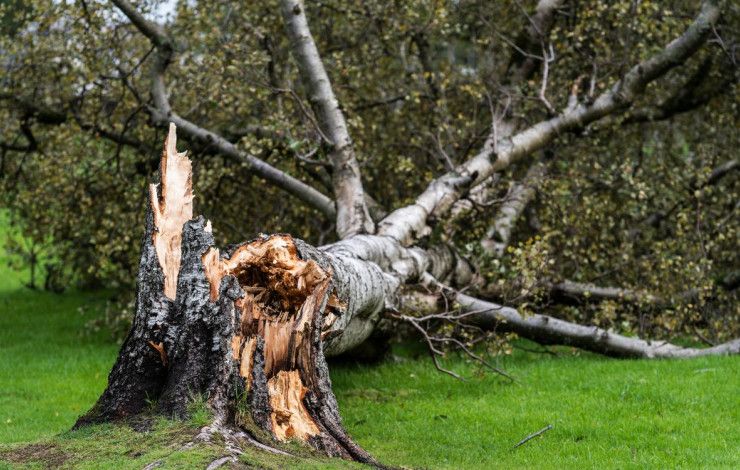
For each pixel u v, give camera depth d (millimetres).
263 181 12219
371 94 13859
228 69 11766
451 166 11867
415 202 11203
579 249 12531
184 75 12727
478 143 13930
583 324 11781
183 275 5926
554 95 13852
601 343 10859
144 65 13305
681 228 12133
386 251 9711
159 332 5883
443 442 7473
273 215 13438
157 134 12352
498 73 14383
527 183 12633
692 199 12953
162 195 6477
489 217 12859
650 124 14734
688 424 7809
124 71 12773
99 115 12750
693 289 11820
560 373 10109
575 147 13672
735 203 13430
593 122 13289
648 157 14375
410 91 12742
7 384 10227
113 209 12742
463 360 11180
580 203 12992
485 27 14344
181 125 12180
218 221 13195
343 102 12953
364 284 8078
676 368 10078
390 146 13391
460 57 15641
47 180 12547
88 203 12789
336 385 9953
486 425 7977
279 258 6363
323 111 11328
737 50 13633
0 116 13039
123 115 13102
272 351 6059
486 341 10312
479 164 11781
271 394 5902
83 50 12156
